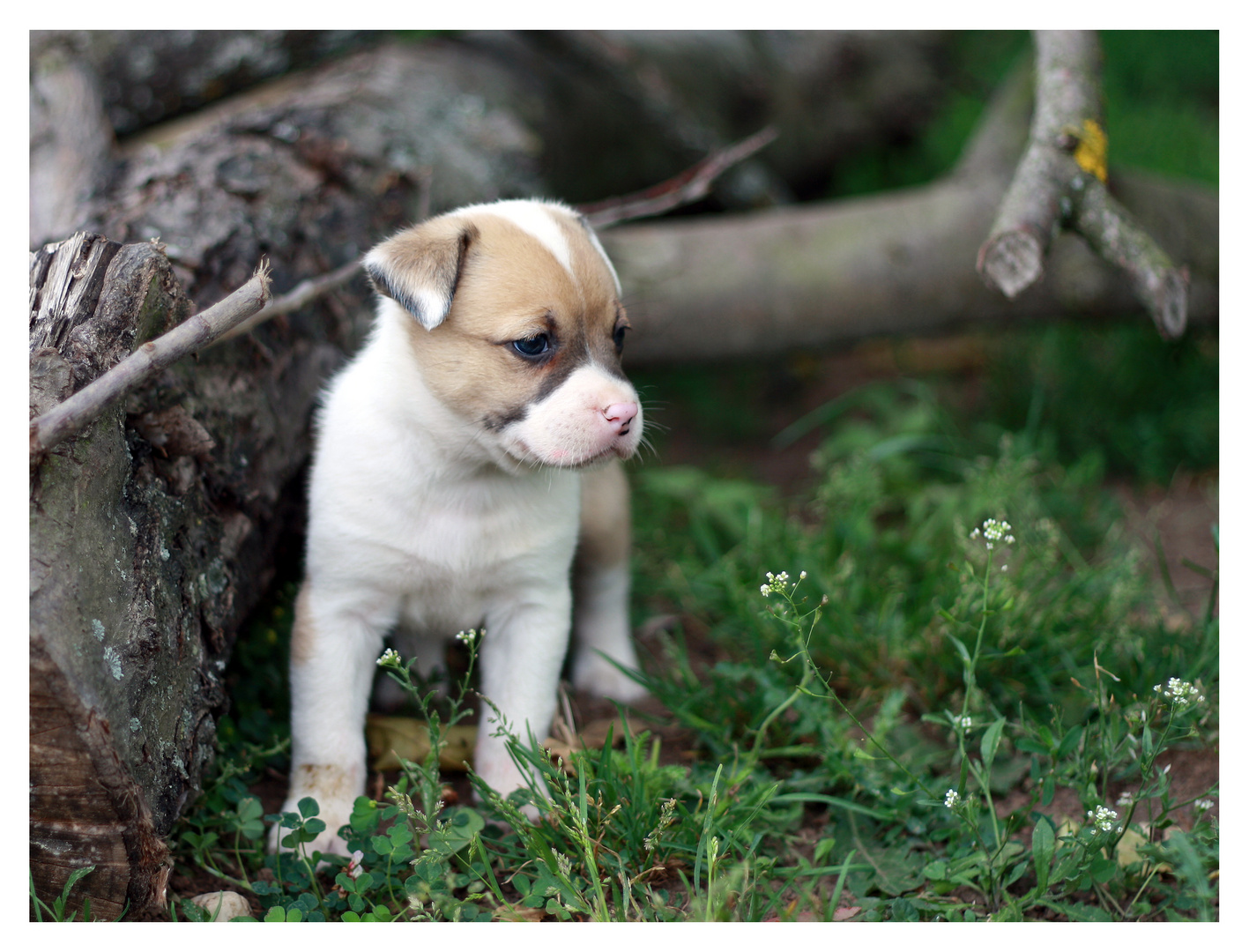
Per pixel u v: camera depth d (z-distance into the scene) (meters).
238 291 1.22
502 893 1.26
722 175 1.69
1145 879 1.25
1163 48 2.17
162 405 1.26
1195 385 1.59
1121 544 1.46
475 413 1.28
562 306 1.27
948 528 1.46
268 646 1.36
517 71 1.61
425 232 1.28
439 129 1.52
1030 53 1.60
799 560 1.42
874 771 1.29
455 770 1.33
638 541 1.50
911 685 1.35
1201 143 1.86
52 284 1.24
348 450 1.30
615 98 1.66
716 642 1.42
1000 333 1.65
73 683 1.18
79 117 1.44
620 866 1.25
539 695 1.32
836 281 1.57
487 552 1.31
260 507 1.33
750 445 1.64
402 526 1.30
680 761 1.33
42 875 1.21
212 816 1.28
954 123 2.00
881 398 1.61
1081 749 1.29
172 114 1.54
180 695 1.24
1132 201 1.56
